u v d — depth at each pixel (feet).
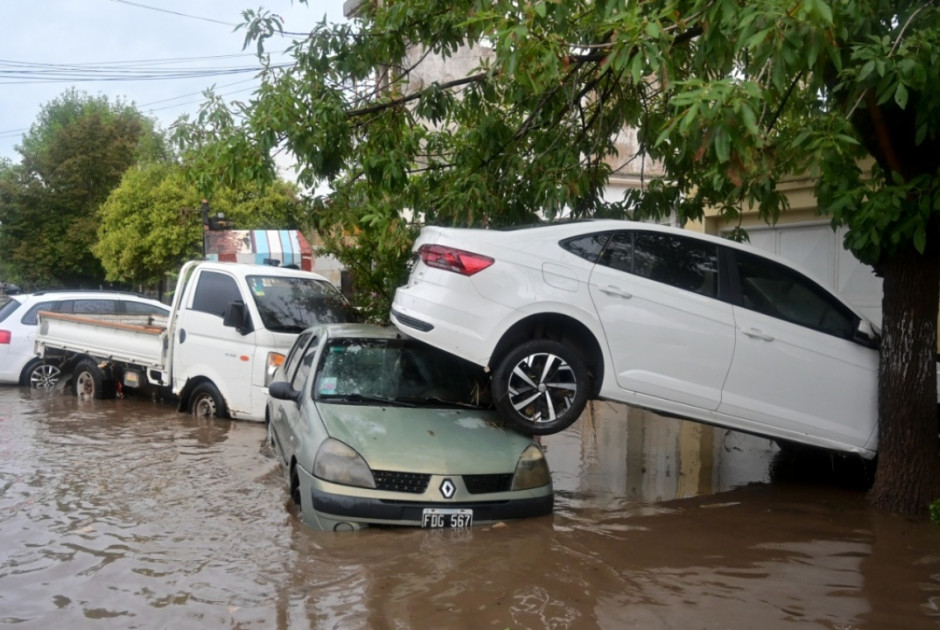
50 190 118.11
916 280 22.35
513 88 30.81
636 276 22.65
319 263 75.20
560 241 22.47
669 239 23.24
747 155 18.34
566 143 30.30
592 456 30.12
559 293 21.84
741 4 19.79
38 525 21.35
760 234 41.73
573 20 27.84
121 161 118.83
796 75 24.27
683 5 23.04
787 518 21.94
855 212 21.65
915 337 22.50
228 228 75.77
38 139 153.07
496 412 23.27
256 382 35.04
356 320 37.68
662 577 17.48
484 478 20.52
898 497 22.61
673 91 29.99
